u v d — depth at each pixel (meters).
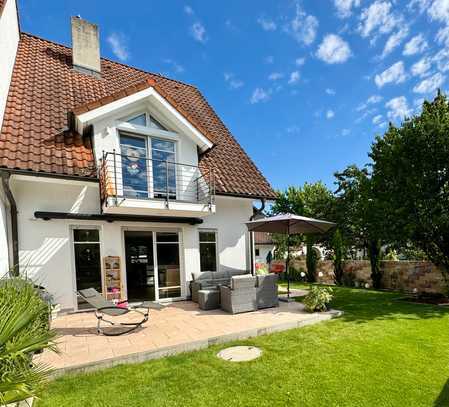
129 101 9.01
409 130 9.84
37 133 8.26
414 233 10.07
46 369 3.38
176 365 4.77
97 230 8.90
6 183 6.89
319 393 3.74
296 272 19.11
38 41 12.23
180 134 10.34
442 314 7.93
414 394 3.67
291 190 28.89
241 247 11.94
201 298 8.67
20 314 2.99
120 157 9.10
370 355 4.95
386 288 13.52
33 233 7.82
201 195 10.30
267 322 6.88
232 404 3.55
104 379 4.31
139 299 9.55
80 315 7.97
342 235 17.69
